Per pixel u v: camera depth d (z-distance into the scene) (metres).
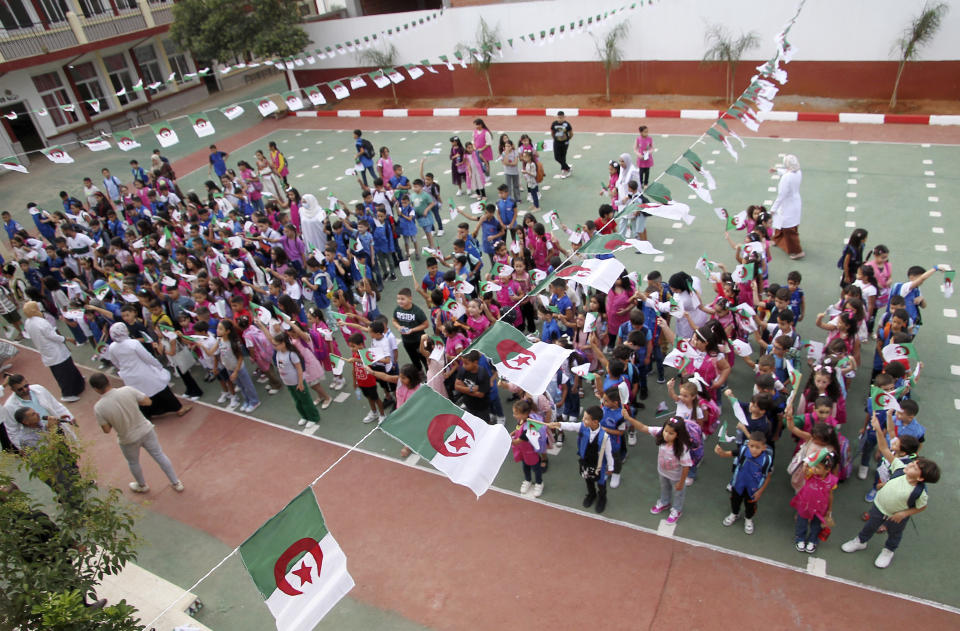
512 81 21.83
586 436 6.68
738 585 6.11
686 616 5.90
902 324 7.18
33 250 13.36
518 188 14.41
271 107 11.84
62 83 25.53
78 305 11.30
